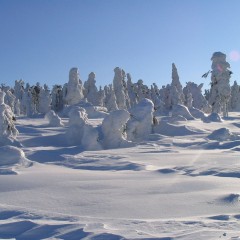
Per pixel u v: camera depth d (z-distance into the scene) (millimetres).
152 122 32938
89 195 10695
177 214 8820
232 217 8375
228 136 30969
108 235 6961
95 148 25141
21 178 13195
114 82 62469
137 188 11539
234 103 82375
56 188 11609
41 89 62844
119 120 27297
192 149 25328
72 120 29469
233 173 14734
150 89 81500
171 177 13781
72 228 7539
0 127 26172
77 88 53594
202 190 11281
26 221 8016
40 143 27922
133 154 21938
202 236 6715
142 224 7781
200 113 53844
